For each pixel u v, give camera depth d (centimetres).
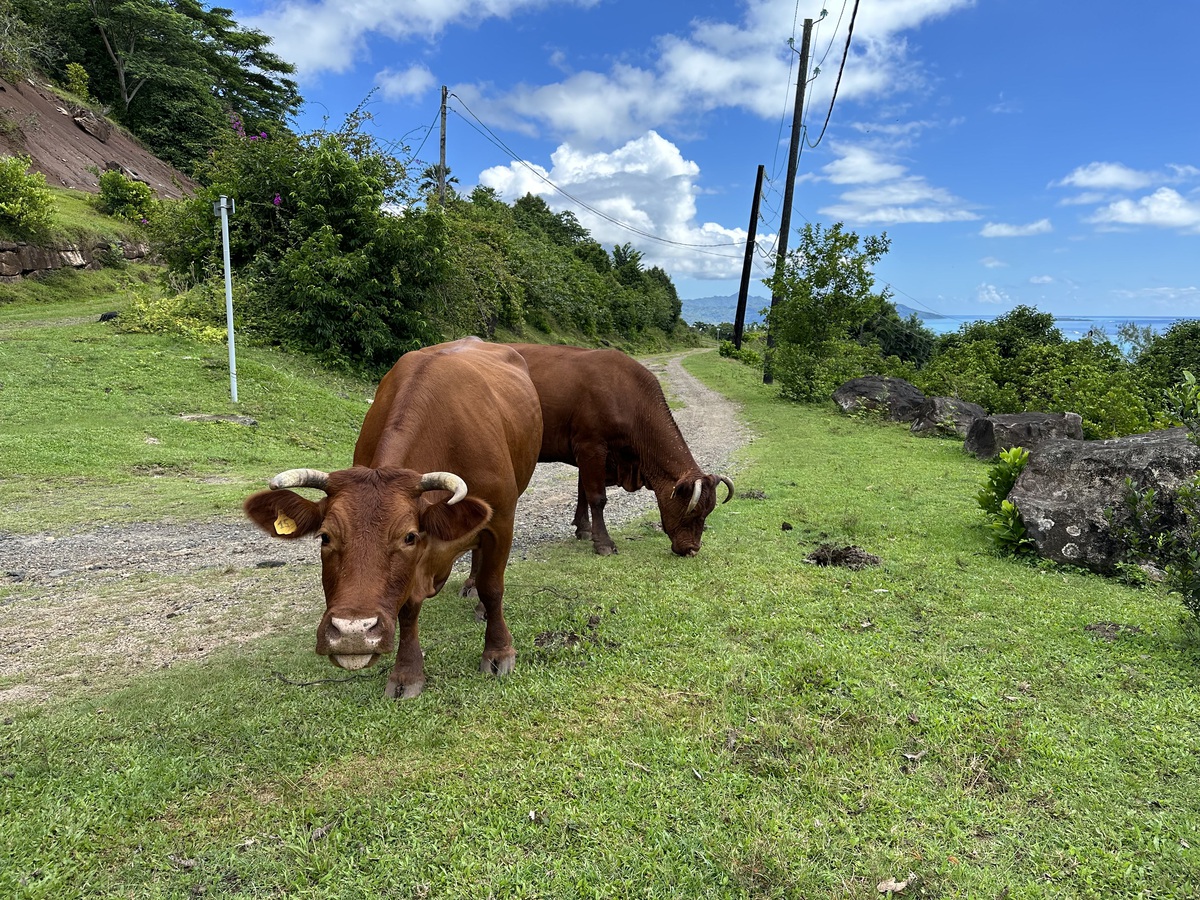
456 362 388
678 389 2359
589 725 319
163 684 351
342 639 246
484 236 2867
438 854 238
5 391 1069
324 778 279
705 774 281
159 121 4297
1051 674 372
